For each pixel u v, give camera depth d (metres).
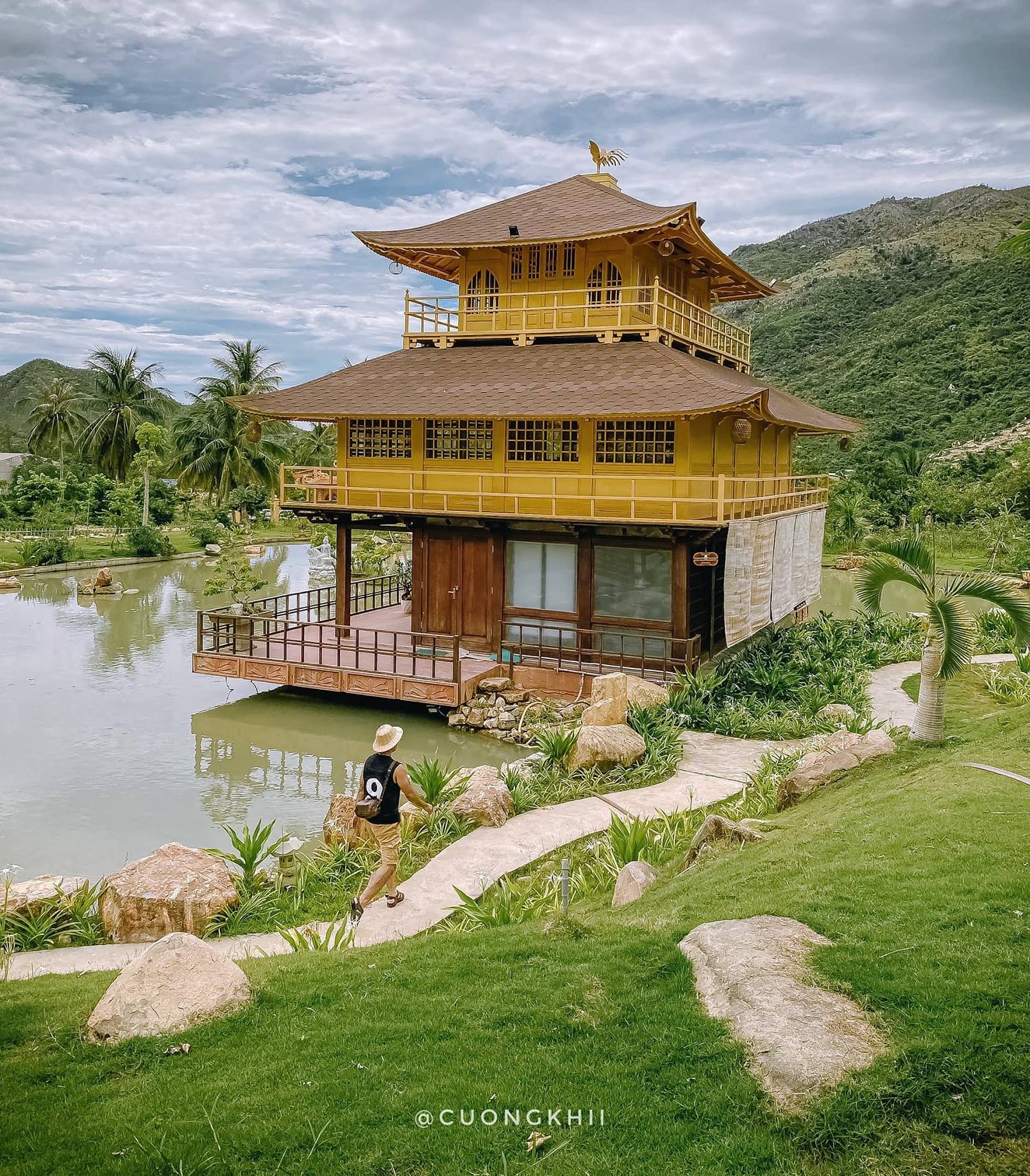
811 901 9.24
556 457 25.89
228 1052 7.23
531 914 12.09
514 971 8.49
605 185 32.69
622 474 25.09
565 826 16.31
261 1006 7.96
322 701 26.33
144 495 67.06
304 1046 7.25
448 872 14.34
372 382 28.05
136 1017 7.56
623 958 8.46
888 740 15.95
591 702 23.62
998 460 70.12
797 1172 5.79
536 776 18.91
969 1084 6.30
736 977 7.63
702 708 22.50
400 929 12.34
